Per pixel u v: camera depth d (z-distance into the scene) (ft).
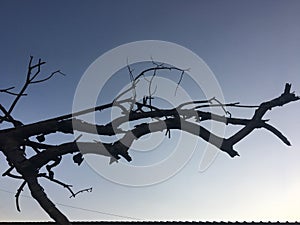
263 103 9.77
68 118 9.57
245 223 36.11
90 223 29.96
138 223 33.91
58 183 9.93
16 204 10.21
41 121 9.67
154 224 34.04
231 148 9.36
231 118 9.71
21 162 8.88
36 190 8.59
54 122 9.61
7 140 9.33
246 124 9.65
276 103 9.67
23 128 9.58
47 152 9.00
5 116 10.66
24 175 8.79
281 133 9.64
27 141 9.94
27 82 10.73
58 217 8.35
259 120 9.52
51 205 8.43
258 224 35.55
